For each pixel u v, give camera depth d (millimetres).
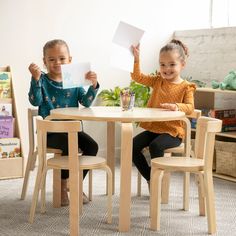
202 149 2600
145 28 4434
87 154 2846
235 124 3830
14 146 3537
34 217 2621
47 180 3473
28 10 3770
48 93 2984
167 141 2832
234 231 2467
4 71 3672
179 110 2791
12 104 3633
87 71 2689
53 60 2961
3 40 3684
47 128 2307
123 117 2381
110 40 4223
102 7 4145
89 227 2477
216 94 4293
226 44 4168
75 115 2434
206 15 4785
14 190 3203
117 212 2746
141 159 2938
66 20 3961
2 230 2412
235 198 3109
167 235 2379
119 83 4320
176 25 4648
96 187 3305
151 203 2473
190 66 4535
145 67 4480
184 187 2803
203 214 2707
